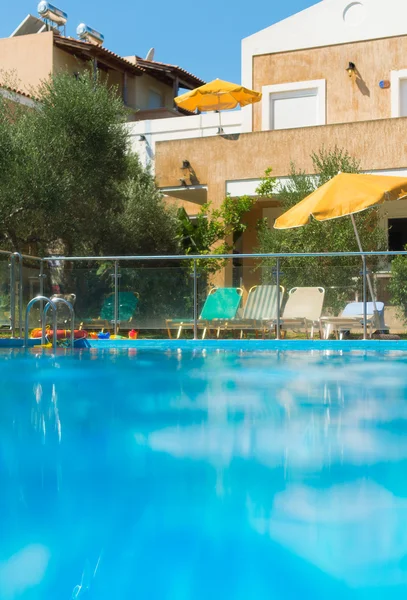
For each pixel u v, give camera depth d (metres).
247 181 15.02
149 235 15.02
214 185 15.23
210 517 1.60
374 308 9.31
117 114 13.59
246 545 1.42
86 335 9.40
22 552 1.38
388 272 9.32
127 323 10.07
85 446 2.42
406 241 16.06
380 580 1.25
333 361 6.53
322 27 17.17
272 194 14.38
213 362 6.34
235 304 9.86
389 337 9.23
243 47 17.80
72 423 2.92
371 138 14.05
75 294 10.06
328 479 1.97
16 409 3.34
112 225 13.78
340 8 17.03
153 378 4.89
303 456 2.27
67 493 1.80
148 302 10.06
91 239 13.25
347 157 13.77
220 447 2.42
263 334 9.73
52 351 7.72
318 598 1.17
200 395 3.94
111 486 1.88
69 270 10.07
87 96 12.95
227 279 9.94
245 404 3.57
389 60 16.67
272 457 2.26
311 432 2.73
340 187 9.72
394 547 1.41
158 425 2.89
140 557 1.36
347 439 2.58
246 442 2.52
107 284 10.09
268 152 14.83
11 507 1.68
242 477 1.99
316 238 12.54
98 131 12.74
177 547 1.40
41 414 3.19
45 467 2.10
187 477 1.98
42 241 12.62
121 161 13.55
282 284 9.73
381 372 5.41
